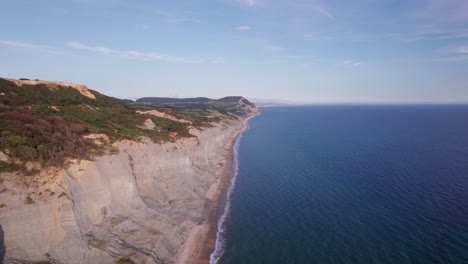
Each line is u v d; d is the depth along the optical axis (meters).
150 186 50.81
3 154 31.03
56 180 32.03
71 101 57.84
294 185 66.12
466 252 36.88
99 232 34.31
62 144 37.00
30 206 28.88
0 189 28.23
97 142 44.22
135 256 33.28
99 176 38.31
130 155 49.06
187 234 43.41
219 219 49.50
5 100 46.41
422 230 42.88
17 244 27.22
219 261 37.53
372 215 48.72
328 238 42.16
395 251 38.00
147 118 68.62
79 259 29.88
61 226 30.50
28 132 35.09
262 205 55.16
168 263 35.91
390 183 64.94
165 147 58.81
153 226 41.00
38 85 57.72
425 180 66.31
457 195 56.06
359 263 35.94
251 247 40.69
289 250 39.66
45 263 27.81
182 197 53.84
